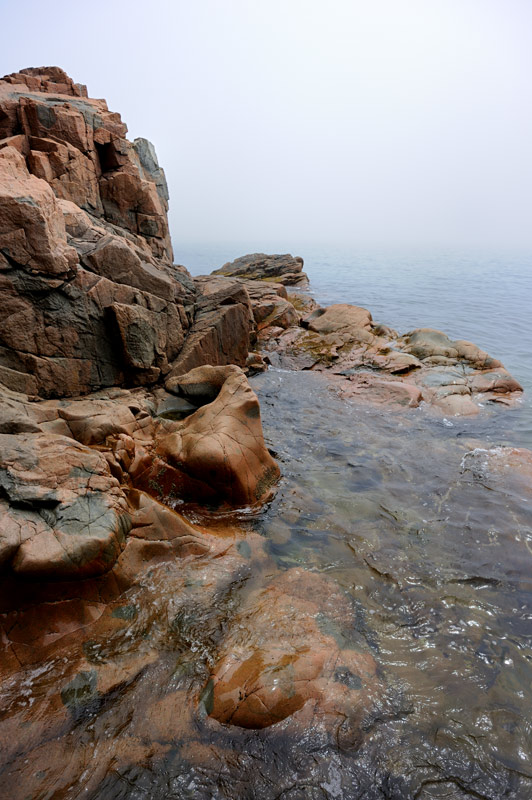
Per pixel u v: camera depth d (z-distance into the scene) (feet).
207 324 46.24
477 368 54.08
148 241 58.03
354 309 68.28
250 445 30.94
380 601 22.44
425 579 23.91
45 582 20.06
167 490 28.53
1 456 22.54
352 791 14.90
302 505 29.78
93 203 52.70
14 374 30.63
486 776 15.30
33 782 14.79
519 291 125.18
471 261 258.37
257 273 118.21
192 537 24.63
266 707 16.70
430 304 102.47
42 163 46.75
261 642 19.62
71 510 21.83
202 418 31.65
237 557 24.39
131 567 22.49
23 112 48.67
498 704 17.58
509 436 39.75
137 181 55.47
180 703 17.31
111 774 15.11
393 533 27.37
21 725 16.28
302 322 69.46
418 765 15.58
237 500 29.09
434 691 18.02
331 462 35.27
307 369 56.13
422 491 31.63
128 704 17.22
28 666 18.31
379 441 38.65
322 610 21.56
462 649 19.97
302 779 15.17
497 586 23.52
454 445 38.06
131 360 36.19
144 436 30.86
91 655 18.93
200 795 14.67
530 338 75.15
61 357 32.86
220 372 36.73
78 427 28.37
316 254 327.88
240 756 15.71
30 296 30.83
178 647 19.53
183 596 21.85
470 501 30.50
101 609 20.81
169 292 40.75
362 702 17.34
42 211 30.01
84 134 51.19
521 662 19.39
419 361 55.11
